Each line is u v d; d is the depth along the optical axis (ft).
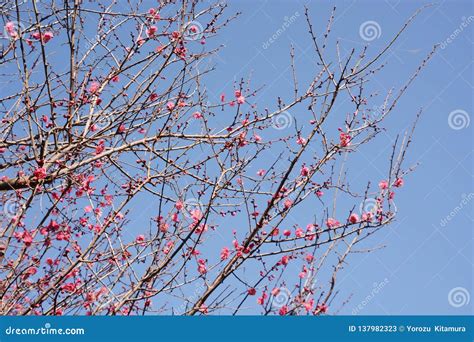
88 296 17.40
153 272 15.90
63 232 17.93
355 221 15.93
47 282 17.69
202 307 16.07
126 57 20.22
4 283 16.80
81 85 20.26
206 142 19.84
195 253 17.15
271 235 15.65
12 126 19.57
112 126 19.80
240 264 15.55
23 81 18.58
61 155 19.12
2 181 18.76
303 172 16.98
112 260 17.98
